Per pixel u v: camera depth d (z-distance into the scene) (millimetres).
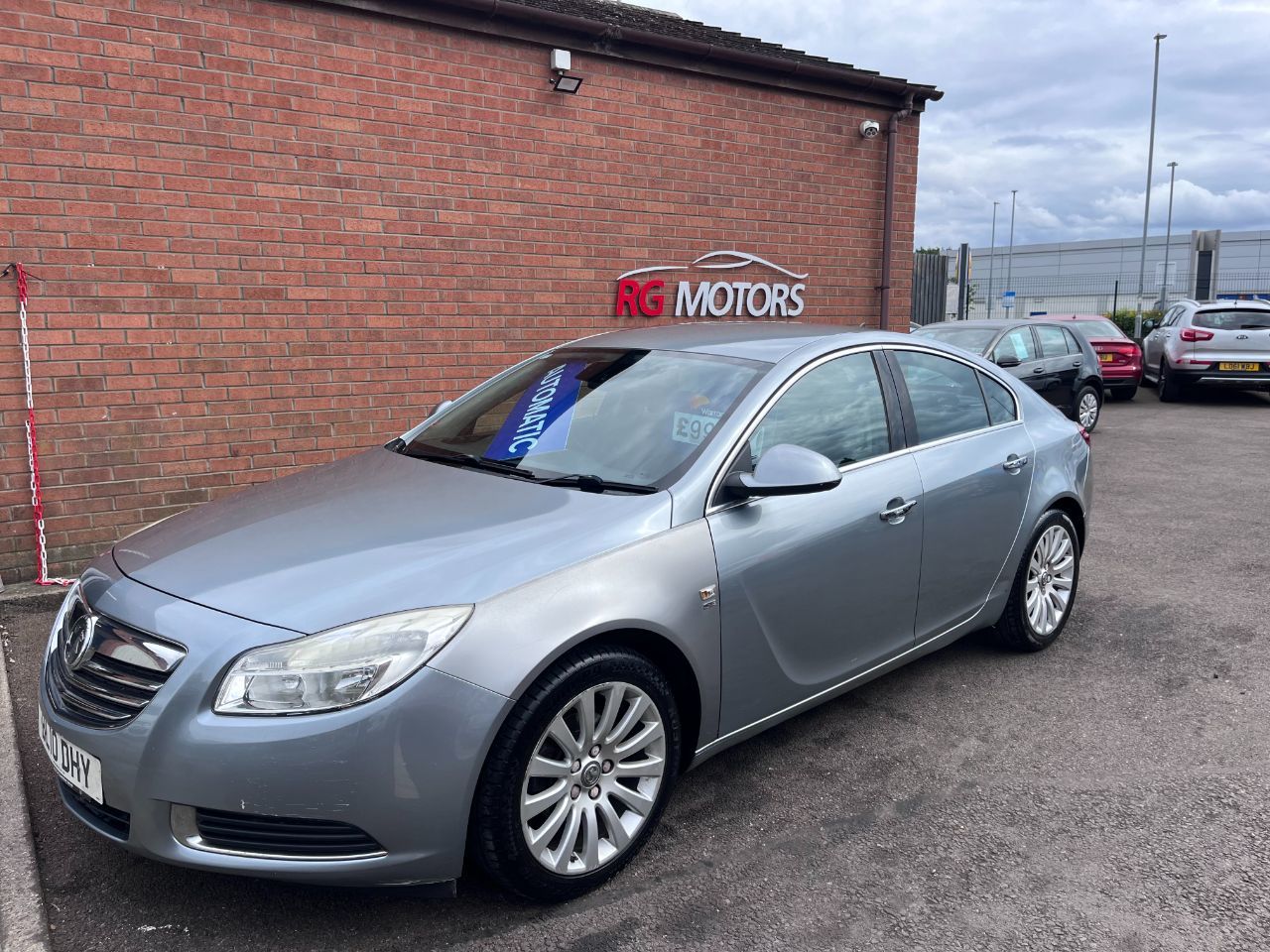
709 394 3260
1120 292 50625
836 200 8531
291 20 5738
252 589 2441
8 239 5020
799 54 8609
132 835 2324
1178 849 2875
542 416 3473
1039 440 4293
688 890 2674
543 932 2488
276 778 2207
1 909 2512
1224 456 10094
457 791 2318
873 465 3457
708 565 2824
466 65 6426
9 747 3371
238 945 2436
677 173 7555
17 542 5223
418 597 2379
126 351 5410
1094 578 5672
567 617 2479
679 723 2830
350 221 6098
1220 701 3932
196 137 5500
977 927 2514
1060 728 3691
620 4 8266
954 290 20547
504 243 6770
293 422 6027
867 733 3654
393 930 2492
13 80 4957
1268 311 14938
